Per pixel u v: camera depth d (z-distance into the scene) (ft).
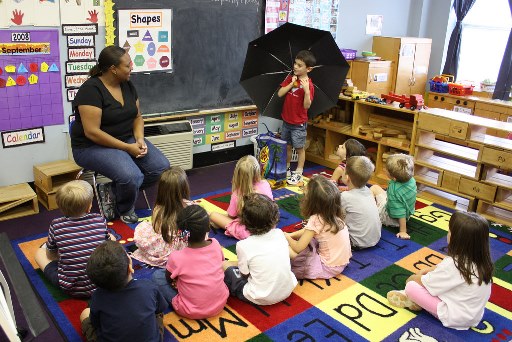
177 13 12.68
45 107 11.21
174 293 7.54
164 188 8.41
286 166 13.05
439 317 7.27
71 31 11.09
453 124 11.80
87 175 11.54
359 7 17.31
